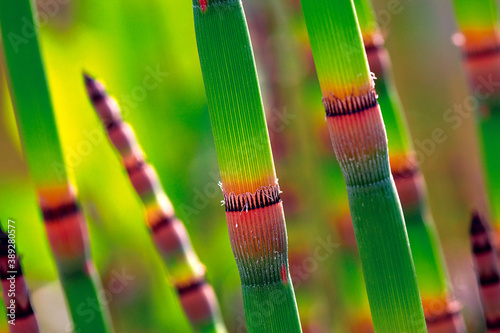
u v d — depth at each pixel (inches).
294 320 12.8
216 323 14.7
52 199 13.9
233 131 12.5
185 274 14.6
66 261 14.0
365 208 12.8
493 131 15.0
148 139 22.0
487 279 14.3
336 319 19.6
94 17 20.9
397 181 14.5
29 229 21.2
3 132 21.2
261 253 12.7
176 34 22.0
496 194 15.1
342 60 12.6
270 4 20.1
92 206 21.6
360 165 12.7
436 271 14.5
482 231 14.2
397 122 14.6
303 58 15.9
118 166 21.4
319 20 12.5
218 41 12.3
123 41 21.2
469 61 15.1
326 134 15.8
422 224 14.6
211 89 12.4
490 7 14.8
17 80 13.6
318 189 18.5
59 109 20.6
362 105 12.6
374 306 12.9
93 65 20.9
